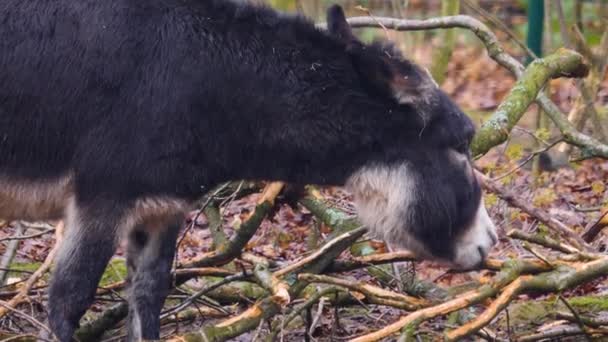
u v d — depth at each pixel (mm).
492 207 14727
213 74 11414
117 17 11398
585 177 18406
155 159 11281
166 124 11258
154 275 12281
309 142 11664
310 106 11617
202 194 11812
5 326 12992
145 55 11328
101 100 11305
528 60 20531
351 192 12094
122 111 11273
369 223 12078
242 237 12727
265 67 11578
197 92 11352
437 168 11641
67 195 11617
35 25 11391
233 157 11711
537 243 11906
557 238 13891
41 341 11555
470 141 11945
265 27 11766
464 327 10688
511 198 12609
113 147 11273
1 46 11359
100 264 11352
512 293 10922
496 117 13305
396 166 11703
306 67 11648
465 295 10977
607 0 28719
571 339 12297
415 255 12125
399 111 11617
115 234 11367
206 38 11500
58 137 11422
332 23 11953
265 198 12719
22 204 11766
